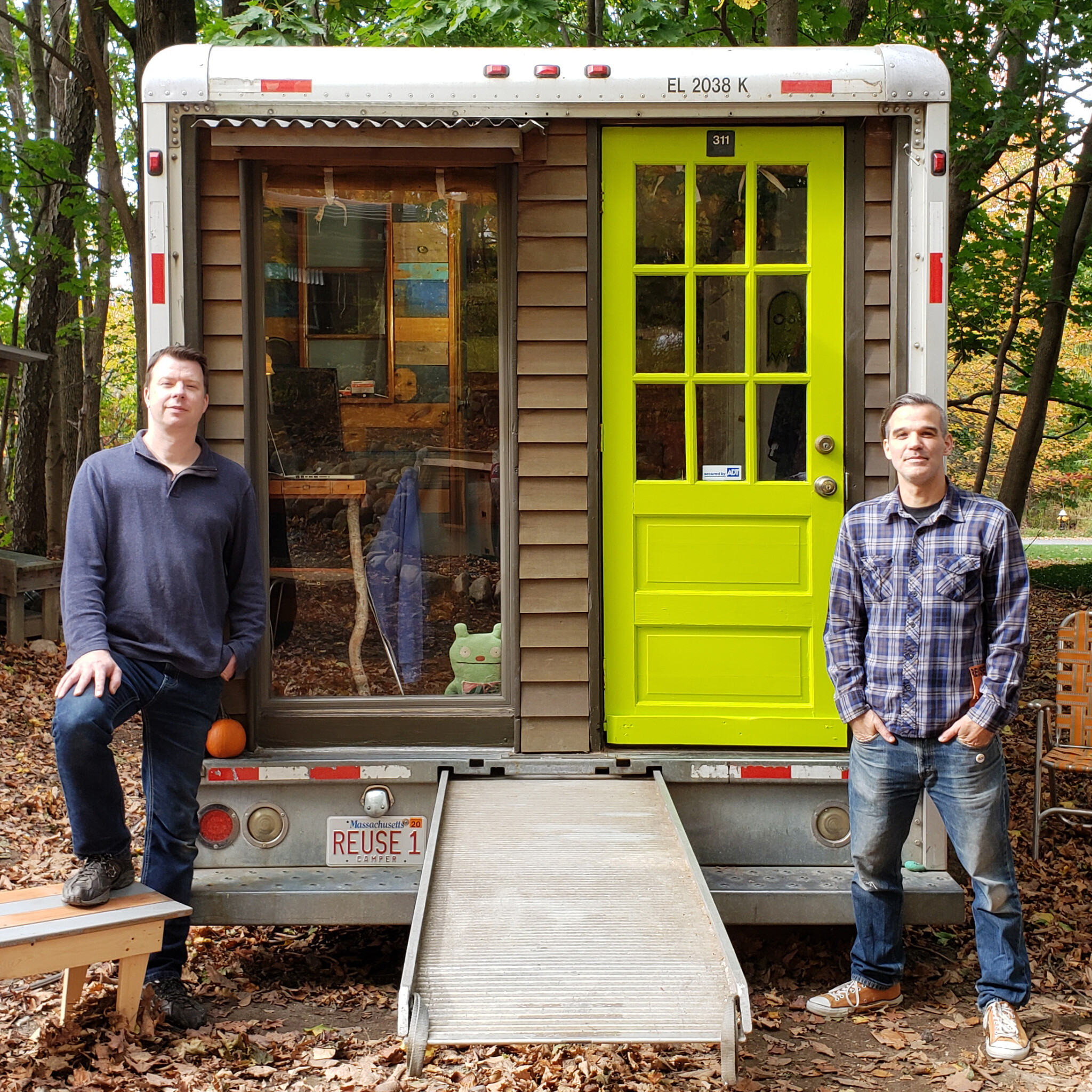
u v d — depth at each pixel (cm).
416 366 415
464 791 382
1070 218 1042
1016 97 920
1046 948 423
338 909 368
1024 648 339
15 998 364
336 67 383
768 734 401
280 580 415
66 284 1261
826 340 401
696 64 387
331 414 416
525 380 398
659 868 332
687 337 402
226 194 392
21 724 761
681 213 401
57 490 1483
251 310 397
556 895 318
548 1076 318
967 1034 354
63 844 542
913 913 374
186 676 352
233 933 444
